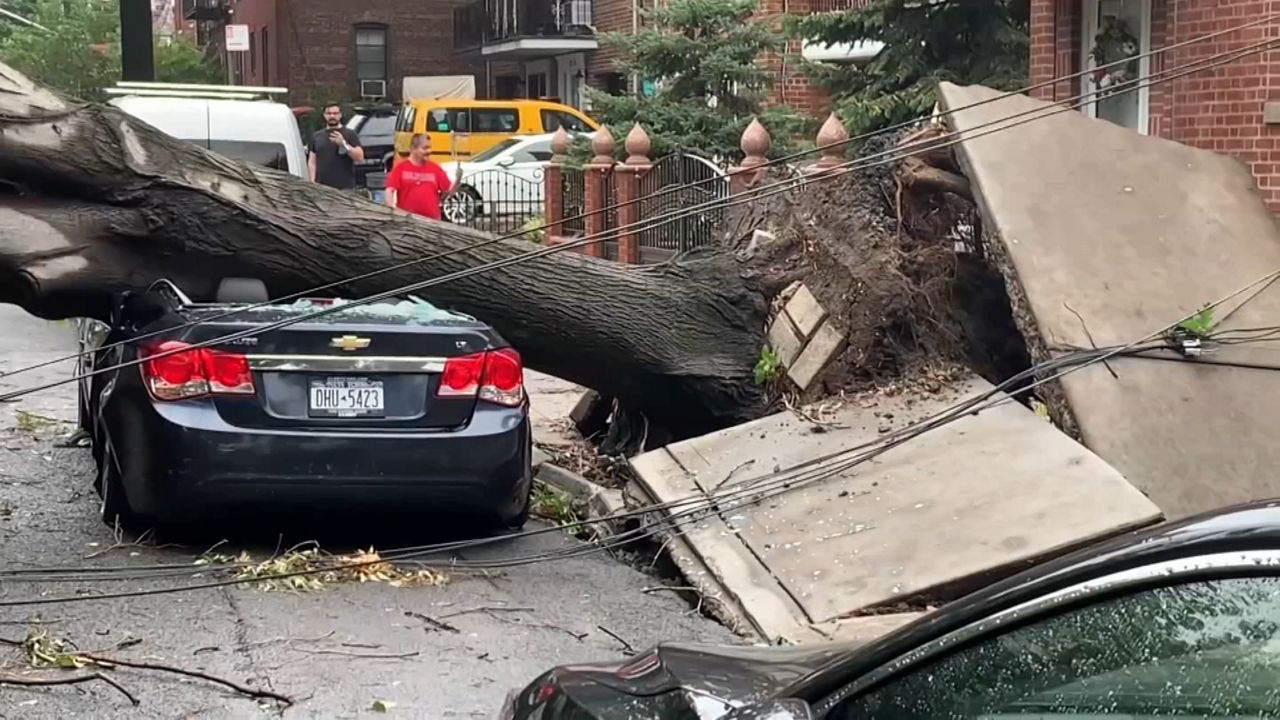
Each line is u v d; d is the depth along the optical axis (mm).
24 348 14008
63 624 5773
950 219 8727
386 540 7332
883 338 8258
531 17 33281
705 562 6629
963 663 2340
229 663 5391
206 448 6422
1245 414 6957
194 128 12273
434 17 39125
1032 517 6324
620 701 2965
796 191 9000
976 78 15227
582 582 6836
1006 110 8781
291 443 6508
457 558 7125
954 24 15648
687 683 2906
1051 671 2236
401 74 39125
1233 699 2051
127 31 18859
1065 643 2234
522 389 7051
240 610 6047
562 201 17672
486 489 6793
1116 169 8484
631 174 14969
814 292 8555
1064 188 8242
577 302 8297
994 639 2312
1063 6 13508
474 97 34469
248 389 6520
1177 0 11867
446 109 28531
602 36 18688
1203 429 6898
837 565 6316
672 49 17797
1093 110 13195
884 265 8391
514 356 6965
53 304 7219
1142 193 8344
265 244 7426
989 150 8484
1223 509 2236
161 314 6898
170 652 5488
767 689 2818
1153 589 2154
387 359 6676
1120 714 2148
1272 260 7906
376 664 5461
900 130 10070
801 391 8258
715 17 17828
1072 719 2193
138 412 6551
